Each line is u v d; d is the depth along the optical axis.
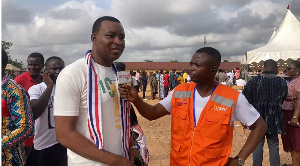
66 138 1.87
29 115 2.21
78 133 1.89
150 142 6.99
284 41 12.18
